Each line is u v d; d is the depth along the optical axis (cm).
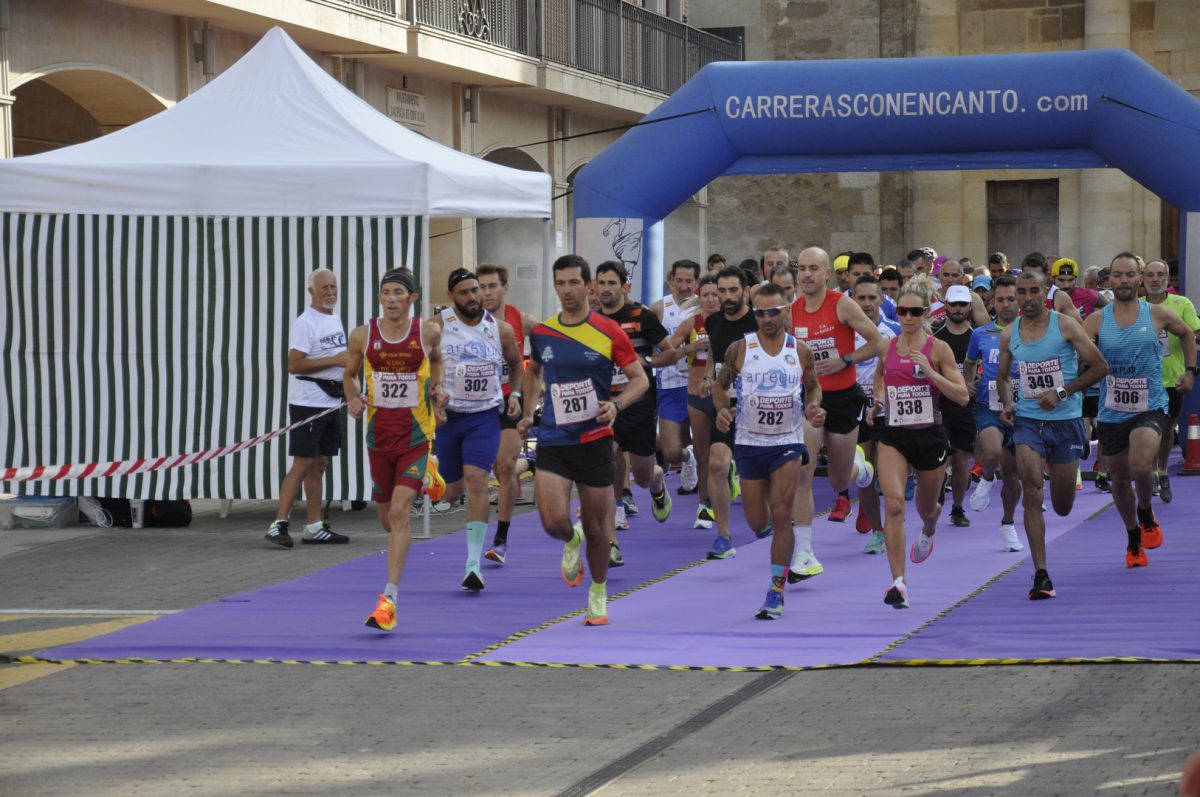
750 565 1171
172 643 912
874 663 833
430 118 2430
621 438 1272
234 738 712
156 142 1337
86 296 1346
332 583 1104
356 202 1277
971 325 1395
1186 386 1386
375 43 2102
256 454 1332
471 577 1055
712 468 1194
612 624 958
